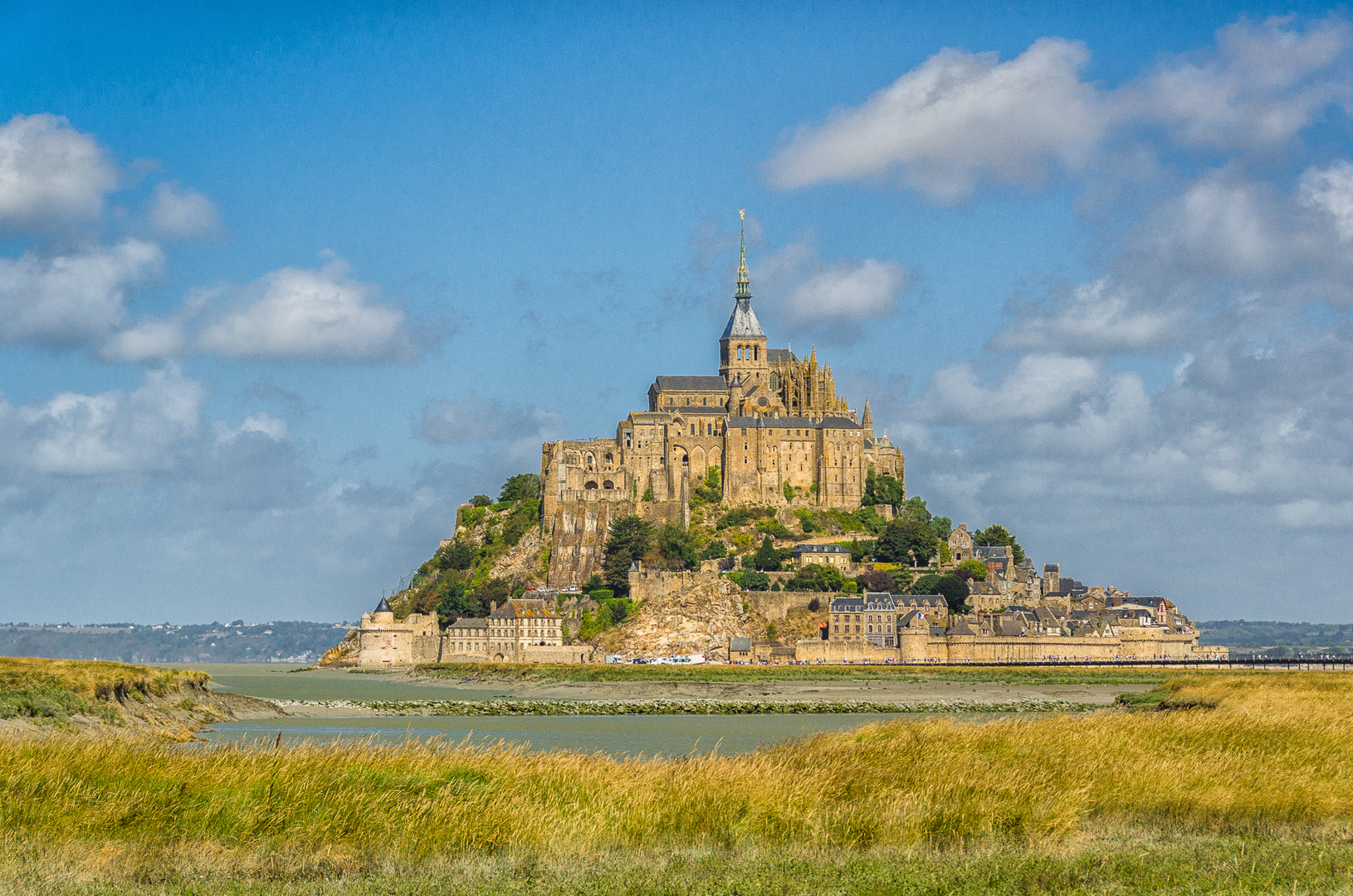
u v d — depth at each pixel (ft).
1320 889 188.85
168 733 463.42
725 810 231.50
